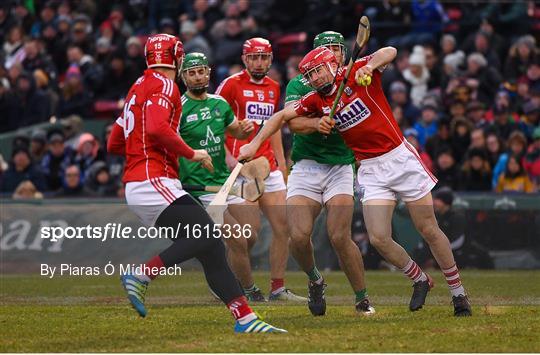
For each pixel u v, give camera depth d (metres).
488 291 32.31
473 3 61.16
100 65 63.53
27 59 64.88
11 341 21.88
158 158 22.73
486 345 20.67
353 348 20.42
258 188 24.53
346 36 61.97
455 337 21.64
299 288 35.53
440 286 35.16
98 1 70.94
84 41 65.75
